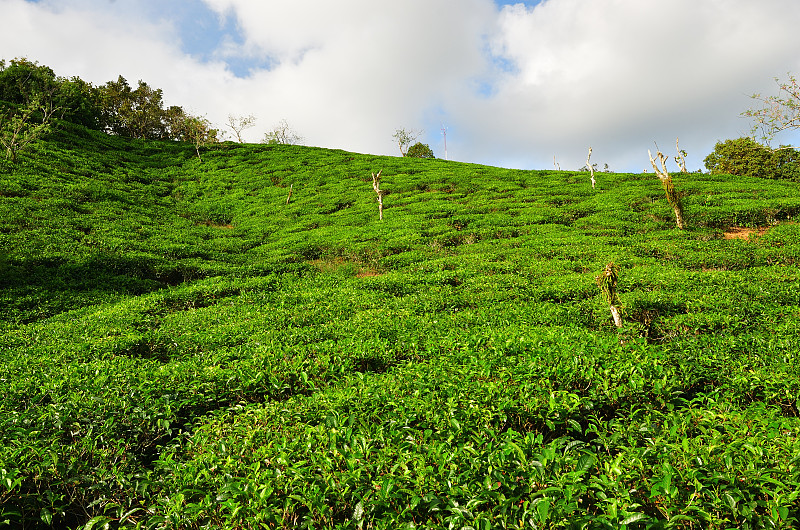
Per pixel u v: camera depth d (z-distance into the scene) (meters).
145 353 11.70
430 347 9.51
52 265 20.05
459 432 5.56
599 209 29.84
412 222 29.97
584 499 4.52
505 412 6.13
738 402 6.55
